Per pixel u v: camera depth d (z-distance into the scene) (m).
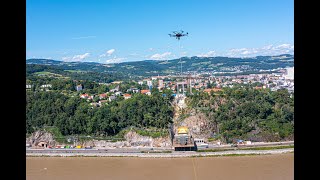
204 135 162.00
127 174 113.44
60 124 166.62
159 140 159.38
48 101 177.75
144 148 152.75
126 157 141.62
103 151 148.50
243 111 169.25
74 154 146.25
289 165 118.38
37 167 125.94
